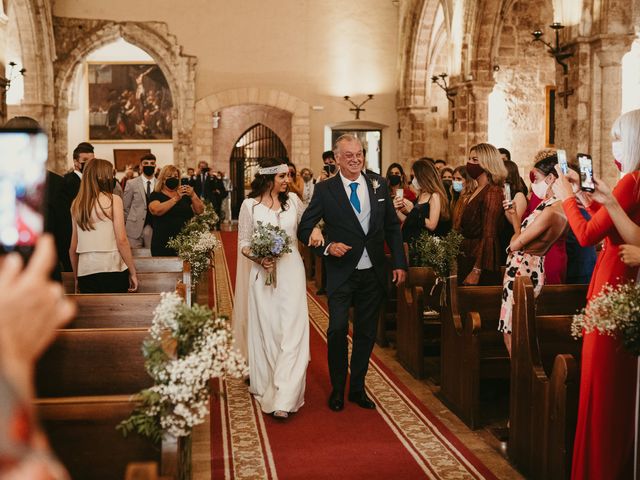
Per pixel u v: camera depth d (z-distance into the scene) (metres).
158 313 3.18
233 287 11.39
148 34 21.56
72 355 3.51
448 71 17.45
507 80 17.91
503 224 6.10
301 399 5.45
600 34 11.15
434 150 21.84
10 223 1.12
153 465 2.00
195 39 21.81
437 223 6.96
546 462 4.05
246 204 5.67
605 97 11.40
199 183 20.39
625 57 14.63
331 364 5.57
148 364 3.04
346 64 22.30
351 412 5.48
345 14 22.22
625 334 3.07
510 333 4.92
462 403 5.32
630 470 3.55
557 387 3.90
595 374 3.52
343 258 5.47
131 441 2.94
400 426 5.18
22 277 1.02
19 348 0.97
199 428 5.12
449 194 9.20
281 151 26.36
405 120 21.86
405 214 7.37
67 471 2.91
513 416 4.53
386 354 7.41
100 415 2.90
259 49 22.03
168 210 8.14
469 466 4.46
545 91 18.00
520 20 17.84
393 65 22.39
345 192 5.50
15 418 0.81
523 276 4.44
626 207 3.43
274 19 22.05
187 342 3.16
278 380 5.29
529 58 17.94
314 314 9.43
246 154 26.38
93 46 21.38
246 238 5.64
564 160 3.75
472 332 5.12
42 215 1.15
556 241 5.13
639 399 3.28
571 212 3.63
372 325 5.59
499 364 5.27
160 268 7.03
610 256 3.53
